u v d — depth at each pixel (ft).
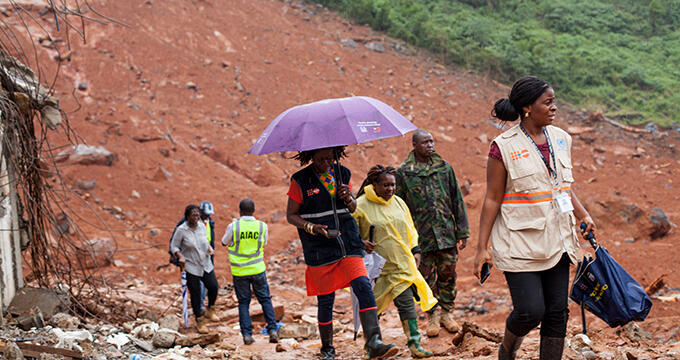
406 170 20.59
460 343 19.02
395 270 18.44
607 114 82.02
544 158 11.75
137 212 50.70
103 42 78.43
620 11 111.34
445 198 20.53
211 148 65.51
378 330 16.21
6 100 21.07
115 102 68.59
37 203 23.04
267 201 56.24
